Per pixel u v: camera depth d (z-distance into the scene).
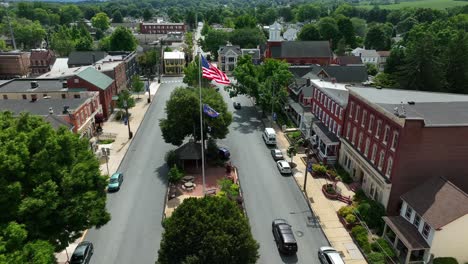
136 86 86.88
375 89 50.19
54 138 29.31
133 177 49.56
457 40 77.62
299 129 66.88
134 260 33.84
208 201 28.62
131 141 62.19
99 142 61.09
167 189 46.41
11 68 112.38
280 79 69.38
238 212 28.41
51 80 76.25
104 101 71.19
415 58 75.62
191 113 49.91
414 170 37.47
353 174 48.31
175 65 120.62
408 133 35.94
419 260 32.94
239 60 79.06
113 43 132.00
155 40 168.38
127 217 40.38
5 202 25.42
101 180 32.56
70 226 29.38
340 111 52.34
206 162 53.31
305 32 154.38
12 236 22.50
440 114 38.81
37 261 22.83
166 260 26.38
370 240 36.12
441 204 33.09
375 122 41.81
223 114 52.88
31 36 172.12
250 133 65.81
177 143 52.34
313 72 84.25
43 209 26.17
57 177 28.61
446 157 37.22
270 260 33.78
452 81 77.81
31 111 51.88
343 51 144.00
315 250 35.19
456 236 31.52
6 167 25.41
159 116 75.69
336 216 40.62
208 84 81.88
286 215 40.78
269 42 113.69
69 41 146.12
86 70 73.75
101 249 35.19
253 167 52.50
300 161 54.53
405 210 36.41
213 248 25.05
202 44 163.50
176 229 26.17
